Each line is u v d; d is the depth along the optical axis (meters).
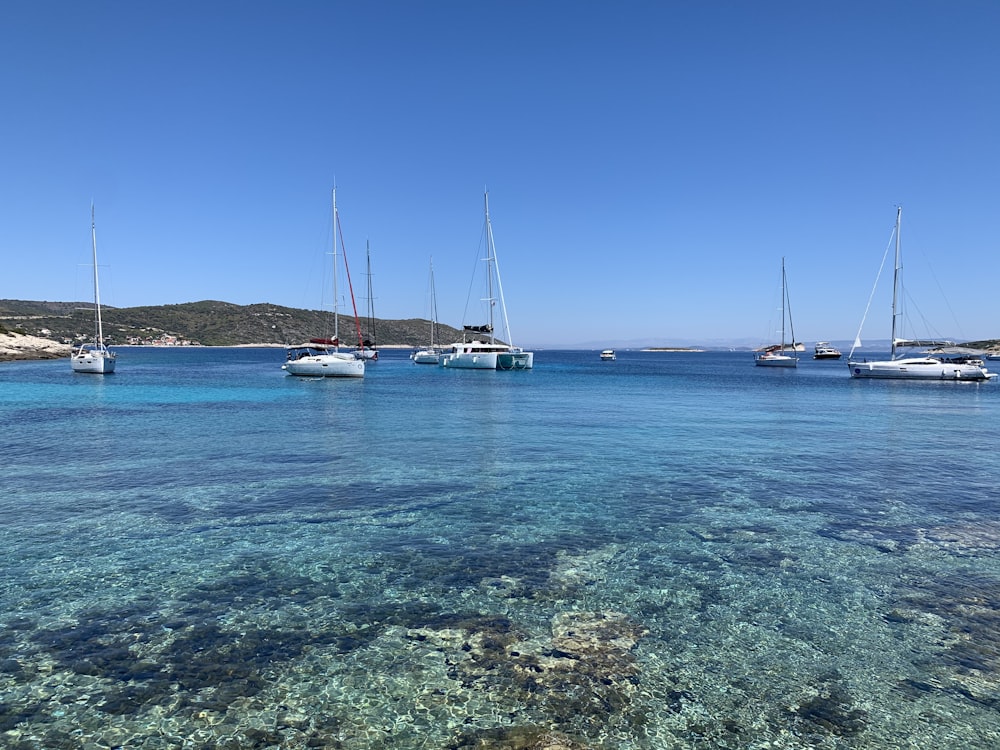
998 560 8.88
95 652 6.13
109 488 12.91
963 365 55.41
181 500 11.98
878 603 7.43
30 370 63.53
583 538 9.84
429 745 4.81
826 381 59.19
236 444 18.77
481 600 7.47
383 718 5.15
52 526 10.24
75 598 7.40
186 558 8.81
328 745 4.79
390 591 7.71
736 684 5.70
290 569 8.42
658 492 12.87
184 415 26.67
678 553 9.16
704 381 59.56
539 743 4.85
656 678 5.79
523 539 9.77
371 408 30.55
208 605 7.25
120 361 95.62
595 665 6.00
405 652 6.21
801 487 13.35
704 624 6.88
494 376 64.19
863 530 10.27
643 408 31.69
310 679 5.71
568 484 13.55
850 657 6.18
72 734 4.88
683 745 4.84
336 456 16.78
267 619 6.91
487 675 5.80
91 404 31.17
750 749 4.79
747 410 30.94
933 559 8.92
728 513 11.27
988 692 5.56
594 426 23.77
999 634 6.64
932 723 5.12
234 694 5.46
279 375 59.28
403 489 13.01
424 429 22.52
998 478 14.32
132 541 9.52
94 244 55.84
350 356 54.28
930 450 18.34
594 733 4.98
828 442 19.86
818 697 5.50
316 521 10.66
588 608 7.27
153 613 7.02
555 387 48.50
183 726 5.01
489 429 22.66
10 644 6.27
